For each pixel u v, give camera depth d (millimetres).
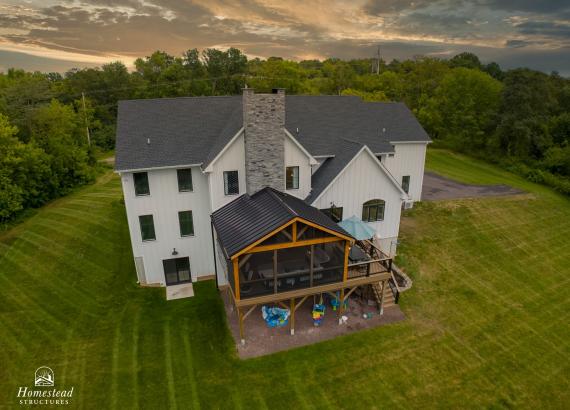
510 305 19953
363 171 20094
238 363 15359
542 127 47750
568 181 39281
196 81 73000
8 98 38719
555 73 74875
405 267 22109
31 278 21609
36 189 34312
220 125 21359
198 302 19297
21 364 15344
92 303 19250
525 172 41938
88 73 71500
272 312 17719
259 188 18984
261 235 14617
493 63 100125
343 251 16703
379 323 17828
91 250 24141
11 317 18203
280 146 18688
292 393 14109
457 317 18656
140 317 18172
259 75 75000
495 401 14203
